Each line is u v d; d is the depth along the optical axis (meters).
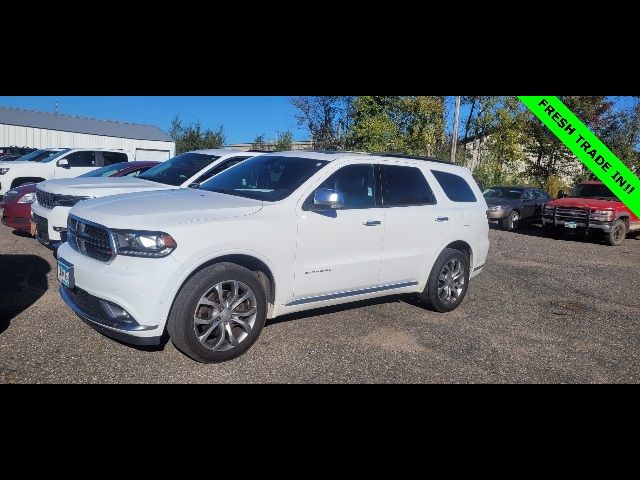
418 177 5.89
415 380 4.20
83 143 40.22
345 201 5.10
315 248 4.78
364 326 5.42
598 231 14.12
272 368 4.25
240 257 4.34
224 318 4.22
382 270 5.37
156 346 4.50
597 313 6.62
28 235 9.30
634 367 4.80
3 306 5.30
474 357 4.78
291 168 5.20
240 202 4.64
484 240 6.64
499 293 7.41
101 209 4.34
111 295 3.89
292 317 5.52
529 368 4.61
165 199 4.68
